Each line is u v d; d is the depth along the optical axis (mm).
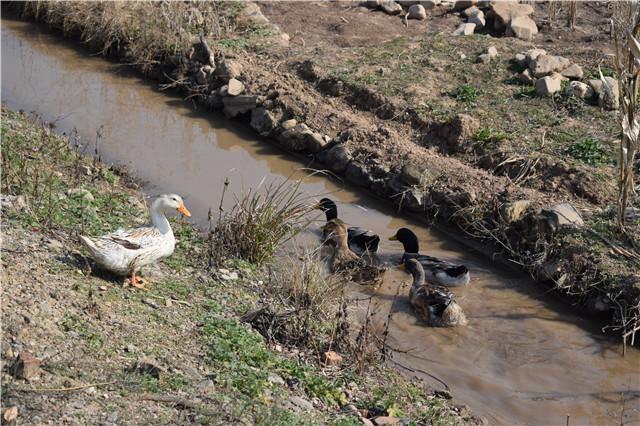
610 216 12789
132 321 9000
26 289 8742
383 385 9406
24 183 12086
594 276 11680
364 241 12922
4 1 23484
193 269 11094
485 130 14945
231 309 10180
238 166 15711
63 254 10117
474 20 19828
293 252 12430
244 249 11734
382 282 12273
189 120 17672
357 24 20547
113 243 9562
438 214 13930
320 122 16422
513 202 13117
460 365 10430
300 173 15547
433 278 12227
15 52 20938
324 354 9625
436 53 18250
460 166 14523
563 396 9930
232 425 7449
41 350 7820
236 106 17484
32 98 18281
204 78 18391
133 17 20484
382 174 14766
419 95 16594
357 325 10828
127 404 7391
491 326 11297
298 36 20188
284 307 10531
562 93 16141
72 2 21562
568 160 14125
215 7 21062
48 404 7117
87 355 7992
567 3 20172
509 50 18078
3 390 7121
